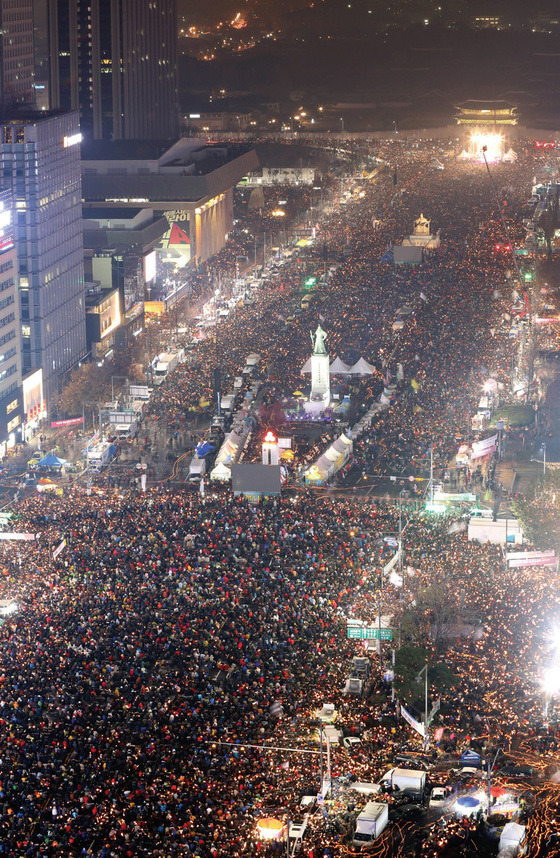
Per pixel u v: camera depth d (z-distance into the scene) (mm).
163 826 147625
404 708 174000
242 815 150875
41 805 153125
